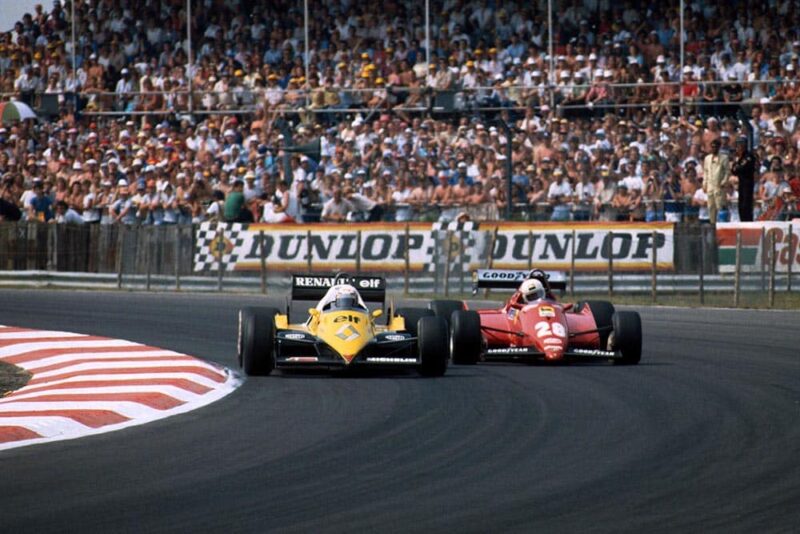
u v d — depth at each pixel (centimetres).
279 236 9588
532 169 10256
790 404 4322
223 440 3612
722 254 8944
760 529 2573
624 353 5447
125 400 4234
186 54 12838
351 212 10344
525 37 11881
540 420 3981
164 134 11844
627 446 3528
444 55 11969
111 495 2873
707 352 5972
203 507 2755
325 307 5206
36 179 11206
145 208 11019
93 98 12525
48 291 9700
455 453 3419
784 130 10325
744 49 11038
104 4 13450
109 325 7212
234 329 7000
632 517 2675
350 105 11631
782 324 7319
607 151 10319
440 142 10925
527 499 2845
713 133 10388
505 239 9275
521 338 5481
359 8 12556
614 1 11831
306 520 2638
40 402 4209
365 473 3142
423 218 10275
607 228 9131
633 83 10962
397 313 5541
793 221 8931
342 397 4491
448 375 5128
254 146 11338
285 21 12775
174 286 9819
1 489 2938
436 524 2609
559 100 11031
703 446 3525
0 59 13650
